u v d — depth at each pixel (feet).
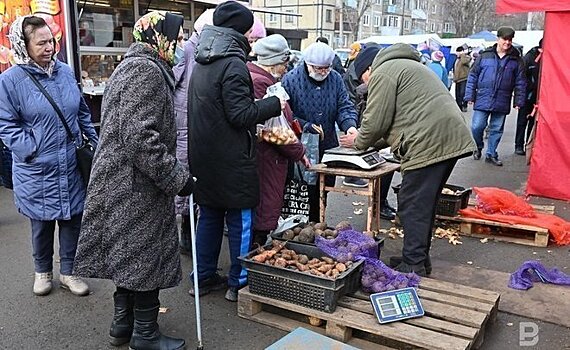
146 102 8.07
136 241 8.46
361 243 11.13
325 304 9.84
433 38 61.00
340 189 13.75
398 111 11.60
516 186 21.53
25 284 12.42
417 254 12.00
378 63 11.94
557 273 12.44
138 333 9.21
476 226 15.62
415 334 9.11
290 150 11.44
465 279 12.35
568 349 9.59
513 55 24.72
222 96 10.11
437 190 11.76
